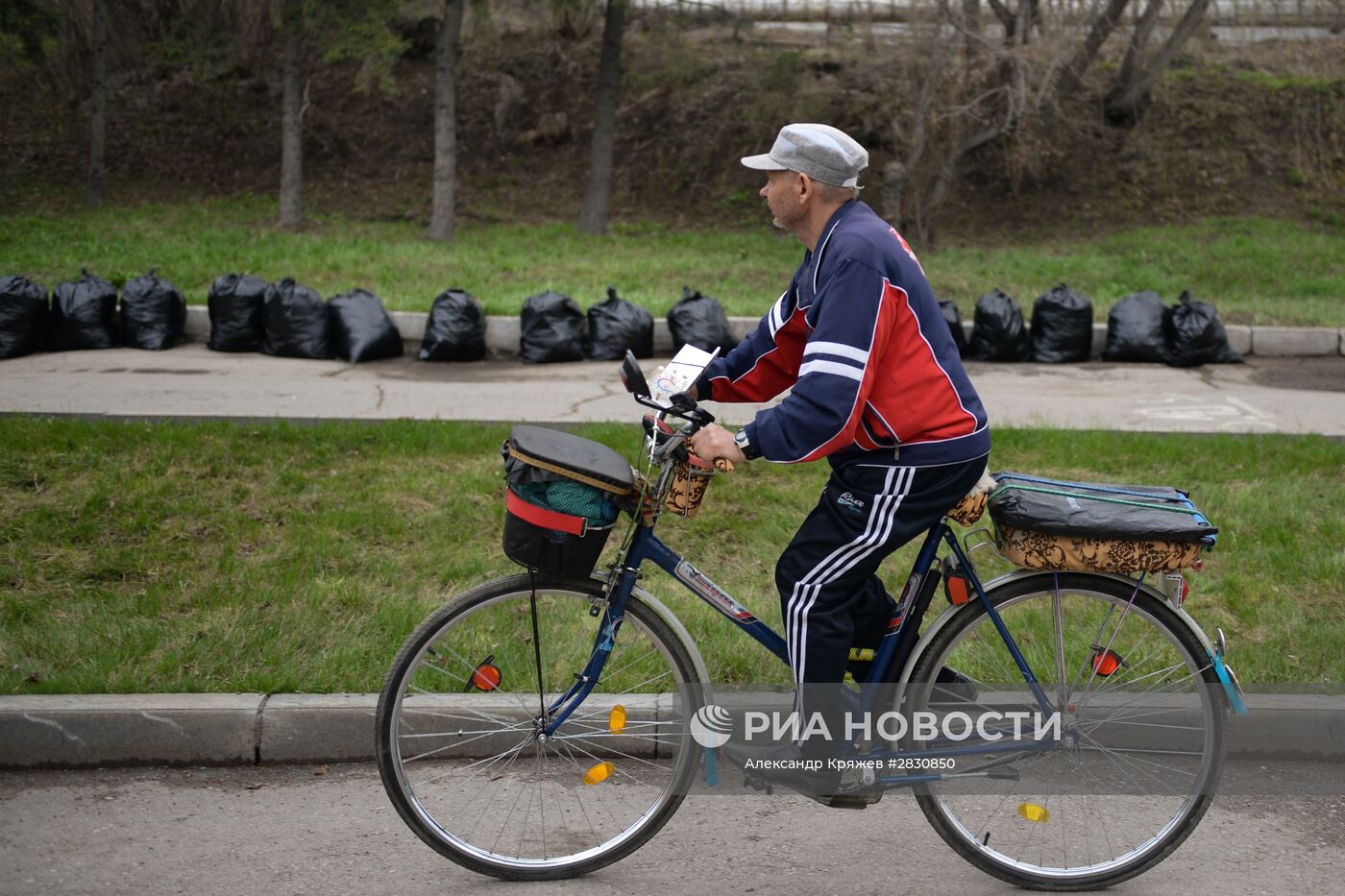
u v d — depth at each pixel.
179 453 13.53
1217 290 27.52
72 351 21.14
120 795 8.00
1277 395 19.19
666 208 37.06
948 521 7.07
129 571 10.87
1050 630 7.16
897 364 6.50
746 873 7.11
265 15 40.94
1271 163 36.16
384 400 17.59
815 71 37.47
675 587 10.64
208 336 22.33
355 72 42.38
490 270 27.78
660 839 7.50
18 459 13.21
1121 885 6.98
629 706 7.73
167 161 39.50
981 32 30.06
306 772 8.39
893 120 32.31
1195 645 6.98
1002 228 34.56
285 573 10.73
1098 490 7.09
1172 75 39.00
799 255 31.31
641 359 21.53
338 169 39.41
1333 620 10.10
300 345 21.09
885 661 7.10
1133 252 30.91
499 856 7.01
